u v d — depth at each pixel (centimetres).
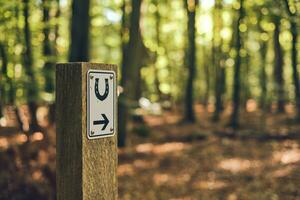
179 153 1505
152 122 2358
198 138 1769
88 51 1294
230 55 2327
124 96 1595
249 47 2831
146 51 2911
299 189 1030
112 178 327
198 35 3078
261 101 2938
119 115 1609
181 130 2022
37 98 1150
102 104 316
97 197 315
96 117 311
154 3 2612
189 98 2327
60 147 307
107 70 318
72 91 302
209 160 1389
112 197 328
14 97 1172
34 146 955
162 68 3272
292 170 1173
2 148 911
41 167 902
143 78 3116
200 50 3719
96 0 2383
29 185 859
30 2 1241
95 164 312
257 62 3075
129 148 1587
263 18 1416
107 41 2992
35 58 1455
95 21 2662
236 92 2030
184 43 2978
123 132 1614
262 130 1870
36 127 1201
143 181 1220
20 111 1334
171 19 3053
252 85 3003
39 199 852
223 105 3045
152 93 3191
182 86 3412
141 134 1838
